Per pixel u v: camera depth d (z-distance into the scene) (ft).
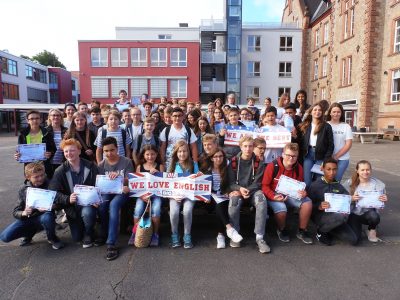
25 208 14.20
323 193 15.07
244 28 128.36
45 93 179.83
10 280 11.64
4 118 127.65
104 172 15.69
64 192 14.99
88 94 114.83
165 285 11.29
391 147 56.70
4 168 36.94
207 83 127.75
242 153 16.11
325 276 11.87
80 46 112.98
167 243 15.01
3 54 138.51
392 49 72.28
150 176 15.31
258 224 14.39
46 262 13.04
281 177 15.23
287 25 132.46
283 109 24.11
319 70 117.50
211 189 15.51
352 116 85.66
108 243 13.83
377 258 13.37
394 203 21.31
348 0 88.79
